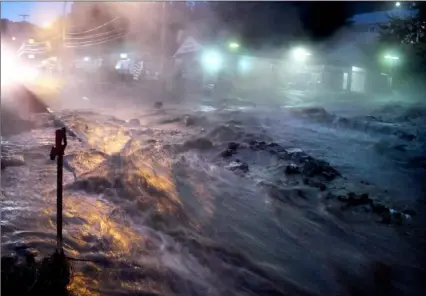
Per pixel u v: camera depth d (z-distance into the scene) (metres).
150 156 8.97
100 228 5.26
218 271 4.66
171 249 4.99
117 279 4.17
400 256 5.27
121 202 6.20
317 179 7.91
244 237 5.55
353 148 10.63
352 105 20.75
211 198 6.79
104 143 10.22
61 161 4.03
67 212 5.62
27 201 5.90
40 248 4.55
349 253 5.30
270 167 8.56
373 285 4.64
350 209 6.52
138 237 5.14
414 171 8.74
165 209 6.05
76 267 4.23
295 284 4.56
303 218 6.26
